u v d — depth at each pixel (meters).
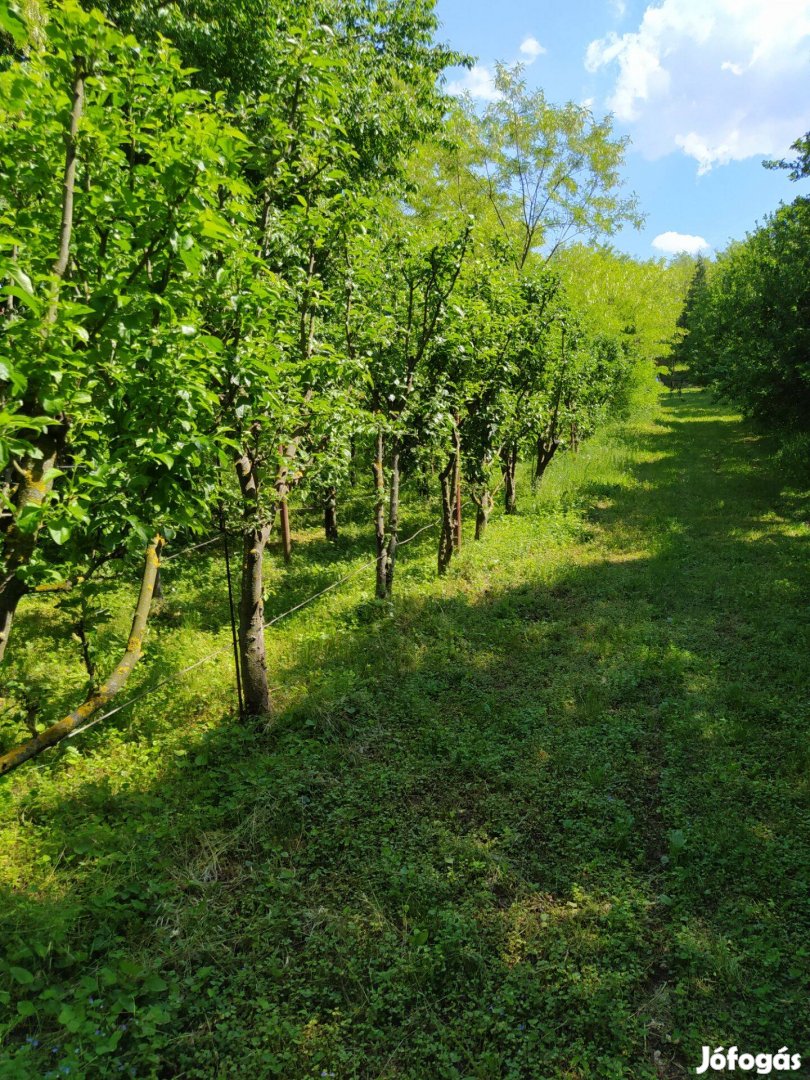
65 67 2.33
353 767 4.60
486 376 8.88
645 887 3.52
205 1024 2.82
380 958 3.11
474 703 5.36
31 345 2.01
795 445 15.79
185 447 2.65
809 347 13.90
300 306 5.05
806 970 2.99
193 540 9.98
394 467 7.45
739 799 4.13
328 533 10.64
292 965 3.11
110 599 7.38
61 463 2.73
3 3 1.91
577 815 4.09
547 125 18.66
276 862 3.74
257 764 4.56
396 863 3.67
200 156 2.40
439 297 6.89
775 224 15.28
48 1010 2.82
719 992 2.94
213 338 2.57
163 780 4.41
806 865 3.55
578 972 3.02
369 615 7.17
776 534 9.91
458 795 4.30
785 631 6.42
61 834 3.81
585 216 19.72
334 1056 2.69
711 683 5.57
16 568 2.20
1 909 3.25
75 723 2.63
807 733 4.72
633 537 10.10
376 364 6.84
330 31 4.44
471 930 3.24
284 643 6.55
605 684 5.61
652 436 22.77
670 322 29.03
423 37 9.57
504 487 13.03
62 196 2.44
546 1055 2.67
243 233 3.58
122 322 2.38
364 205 5.33
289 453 5.15
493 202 19.88
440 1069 2.63
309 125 4.28
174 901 3.44
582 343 14.80
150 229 2.45
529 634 6.67
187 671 5.73
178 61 2.67
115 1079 2.58
